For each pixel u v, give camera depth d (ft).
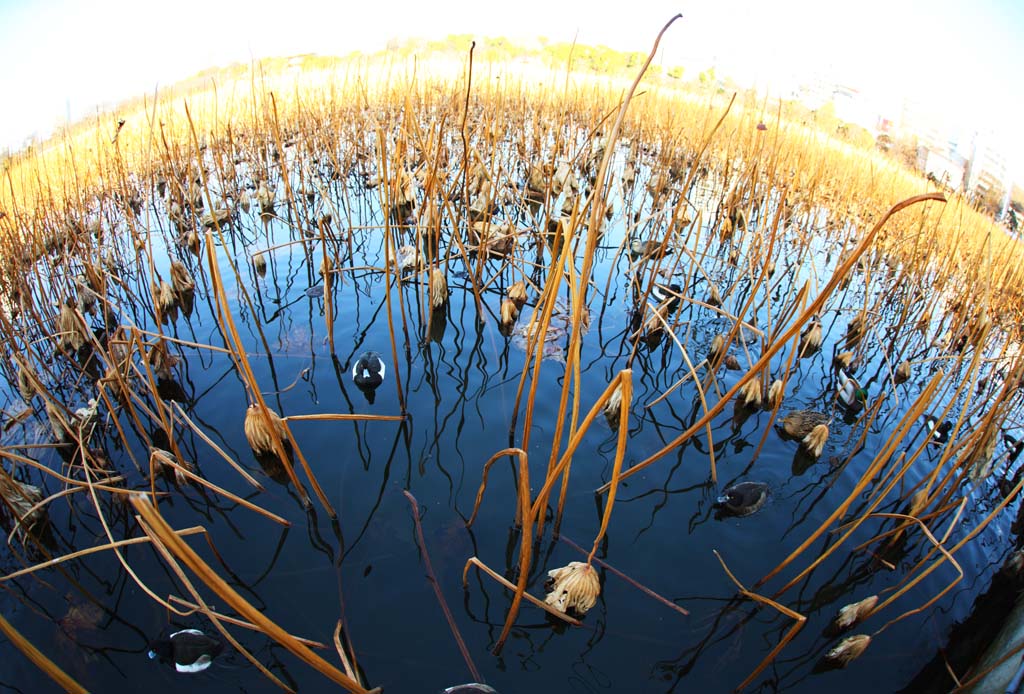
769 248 10.85
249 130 29.60
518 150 26.14
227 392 12.51
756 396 12.15
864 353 15.26
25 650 4.61
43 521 9.23
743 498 9.93
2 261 15.40
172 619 7.88
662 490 10.42
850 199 22.94
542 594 8.42
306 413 11.85
